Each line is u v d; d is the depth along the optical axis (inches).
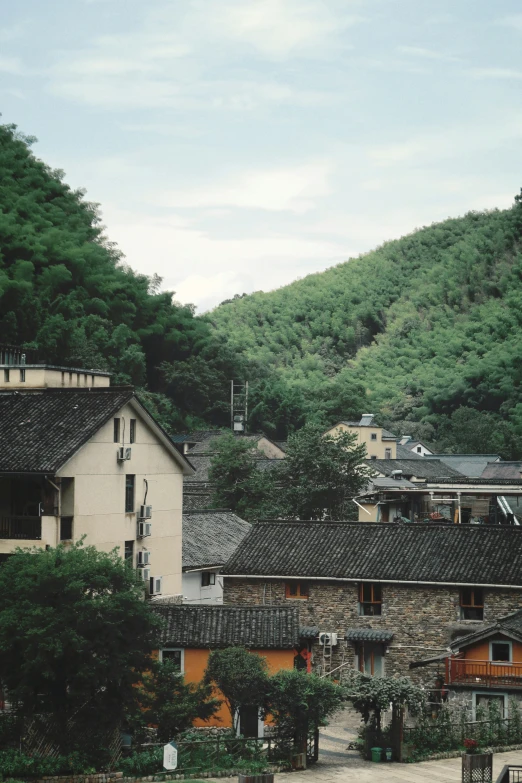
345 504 2514.8
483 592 1530.5
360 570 1588.3
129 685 1098.1
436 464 3764.8
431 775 1110.4
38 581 1064.2
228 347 5027.1
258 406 4626.0
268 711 1157.1
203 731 1208.2
